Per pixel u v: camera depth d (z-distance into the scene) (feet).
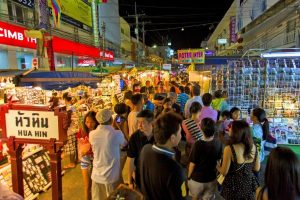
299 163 5.79
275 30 50.72
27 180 14.46
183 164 14.83
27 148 15.56
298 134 21.30
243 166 9.23
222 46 116.78
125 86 36.32
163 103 18.03
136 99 13.94
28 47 32.94
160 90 36.17
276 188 5.76
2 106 7.70
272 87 22.00
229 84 23.62
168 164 6.29
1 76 18.17
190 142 14.19
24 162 14.87
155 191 6.37
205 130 10.22
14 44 29.81
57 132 7.57
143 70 56.70
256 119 14.28
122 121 14.69
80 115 20.13
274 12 49.26
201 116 15.85
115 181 10.55
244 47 77.30
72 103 22.86
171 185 6.16
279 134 21.45
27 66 43.42
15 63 40.27
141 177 6.86
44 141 7.64
